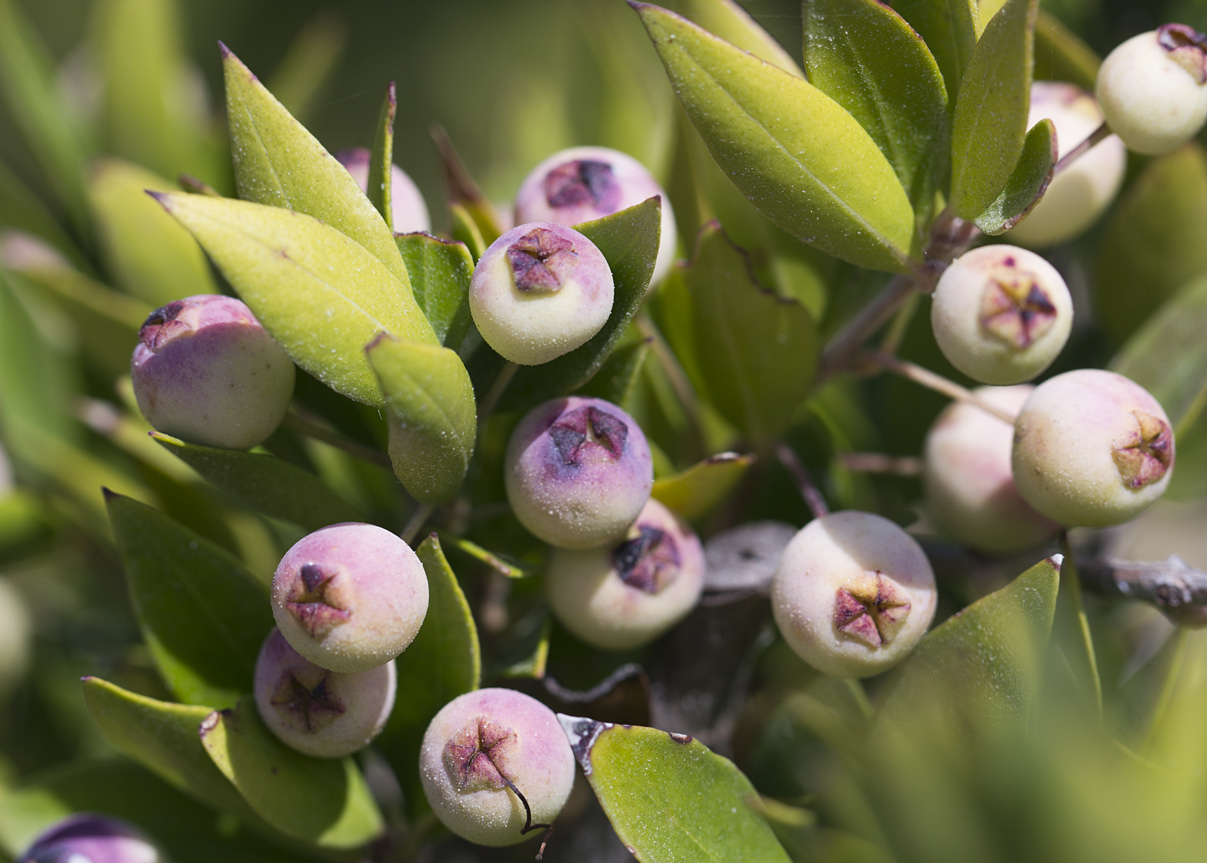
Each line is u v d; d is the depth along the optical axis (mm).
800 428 228
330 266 198
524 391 208
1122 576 214
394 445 197
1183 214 234
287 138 203
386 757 213
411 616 199
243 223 195
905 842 195
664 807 202
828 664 208
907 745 194
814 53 206
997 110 202
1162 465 207
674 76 201
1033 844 192
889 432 238
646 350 213
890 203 205
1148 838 191
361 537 199
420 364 195
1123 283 238
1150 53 208
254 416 205
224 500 240
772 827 205
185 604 213
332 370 198
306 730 204
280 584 198
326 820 210
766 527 223
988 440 220
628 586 211
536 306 200
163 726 207
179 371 204
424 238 206
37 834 221
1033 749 192
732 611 220
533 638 215
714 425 236
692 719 224
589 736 202
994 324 206
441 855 233
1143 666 221
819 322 229
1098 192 222
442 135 223
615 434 206
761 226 229
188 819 223
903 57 206
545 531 207
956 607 228
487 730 201
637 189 218
